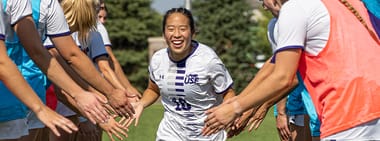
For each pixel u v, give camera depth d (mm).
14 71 4922
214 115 5039
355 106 4891
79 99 5328
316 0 4988
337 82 4918
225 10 37469
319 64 4969
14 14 5355
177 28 6926
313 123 5824
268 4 5598
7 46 5652
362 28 4969
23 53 6176
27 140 6414
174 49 6945
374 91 4883
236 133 6570
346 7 5004
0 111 5535
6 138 5602
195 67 6961
